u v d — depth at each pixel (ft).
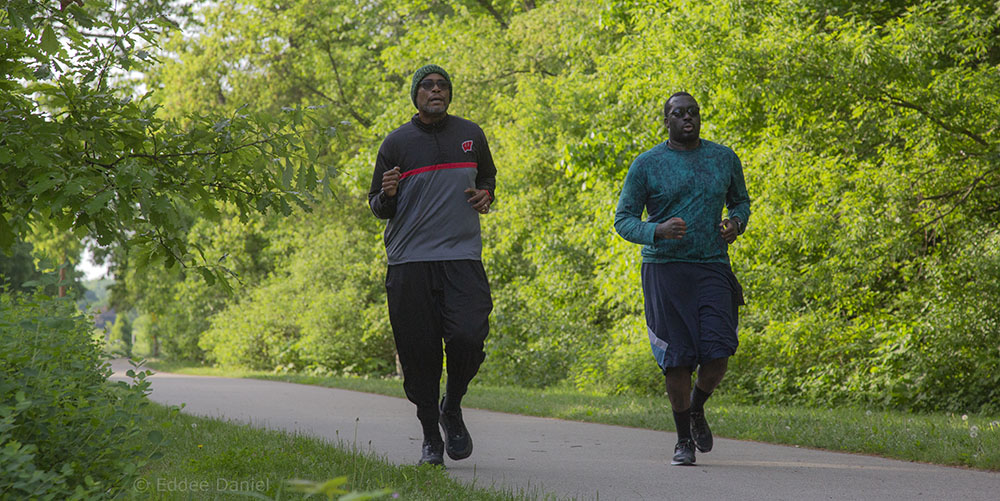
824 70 68.18
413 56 158.30
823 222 71.77
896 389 71.00
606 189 92.73
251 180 28.02
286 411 60.75
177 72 177.68
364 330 171.32
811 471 31.58
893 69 66.64
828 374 76.48
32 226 26.89
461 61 145.59
